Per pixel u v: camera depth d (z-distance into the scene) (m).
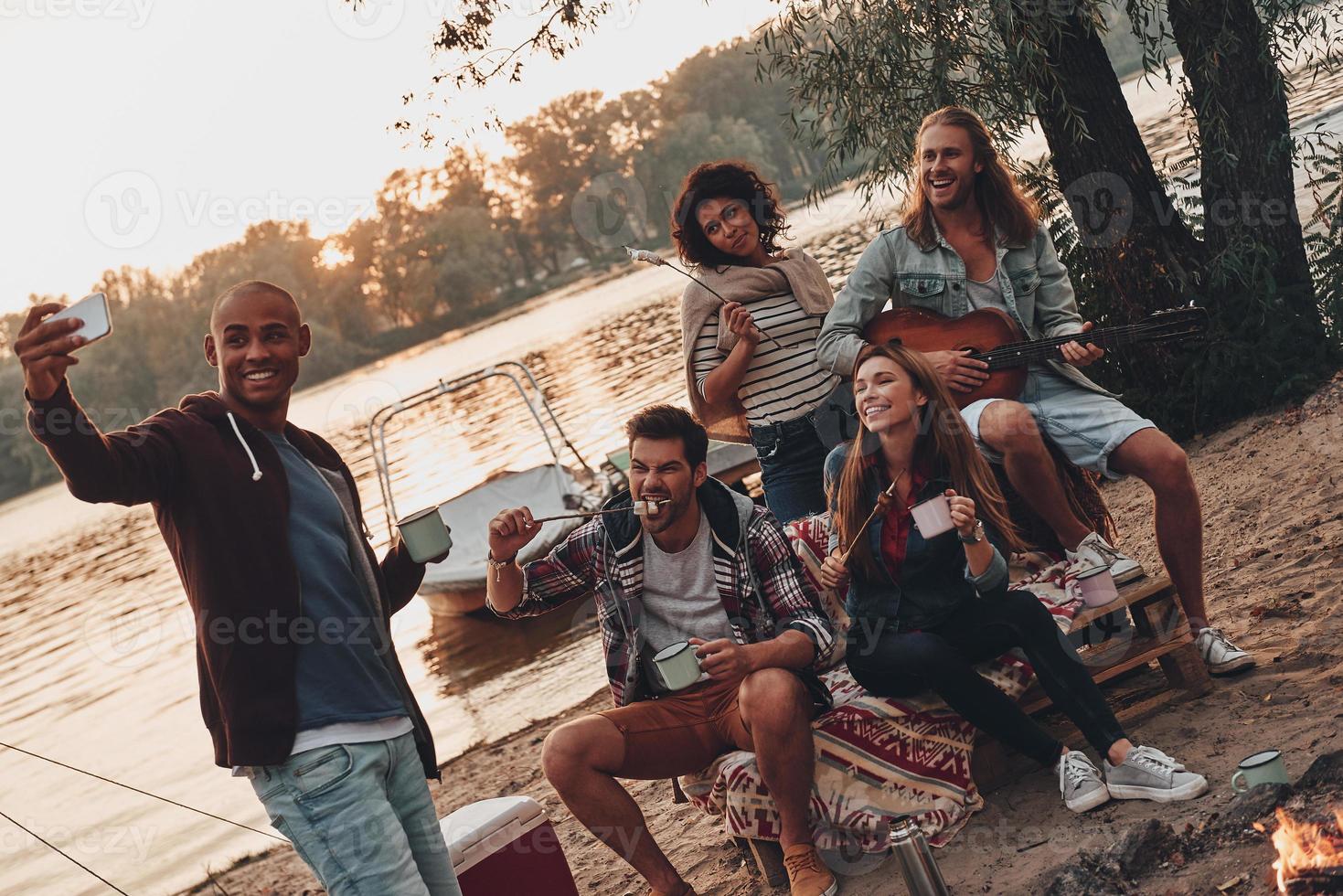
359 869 2.61
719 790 3.61
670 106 56.00
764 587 3.52
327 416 45.75
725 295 4.39
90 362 57.31
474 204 68.12
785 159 53.16
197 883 6.59
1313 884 2.40
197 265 60.41
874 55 6.97
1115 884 2.75
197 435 2.69
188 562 2.65
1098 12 6.80
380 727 2.73
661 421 3.44
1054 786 3.45
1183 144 11.79
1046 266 4.12
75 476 2.45
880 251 4.14
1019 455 3.70
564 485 12.30
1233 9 6.41
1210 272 6.71
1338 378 6.27
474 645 10.76
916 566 3.43
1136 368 6.97
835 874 3.43
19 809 9.77
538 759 6.62
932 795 3.44
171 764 10.00
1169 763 3.12
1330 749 2.99
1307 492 5.20
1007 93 6.84
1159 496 3.72
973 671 3.33
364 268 66.56
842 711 3.50
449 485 19.50
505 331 61.69
